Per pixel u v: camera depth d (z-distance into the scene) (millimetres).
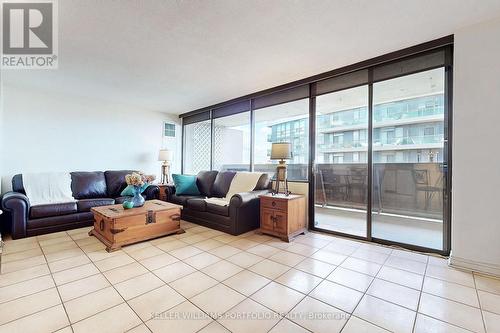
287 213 2986
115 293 1767
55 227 3252
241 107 4461
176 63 2930
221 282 1940
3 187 3609
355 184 3363
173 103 4859
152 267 2215
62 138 4160
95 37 2324
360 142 3242
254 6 1877
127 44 2463
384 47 2562
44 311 1544
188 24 2115
